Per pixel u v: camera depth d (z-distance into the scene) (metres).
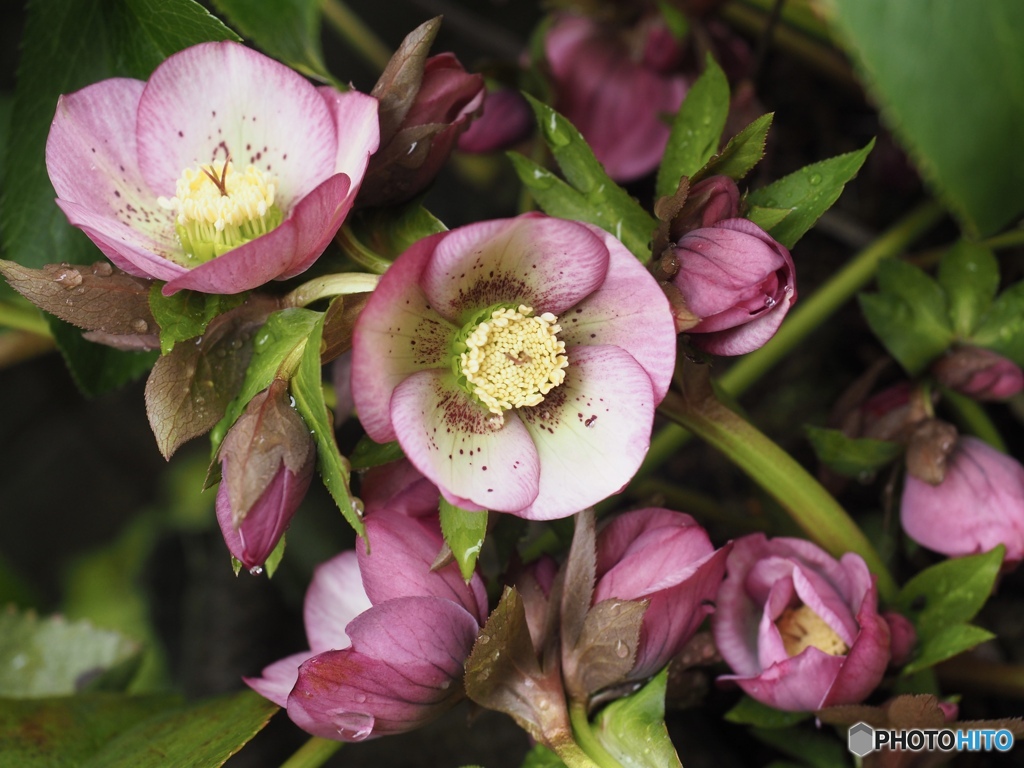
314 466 0.64
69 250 0.72
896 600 0.70
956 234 0.83
